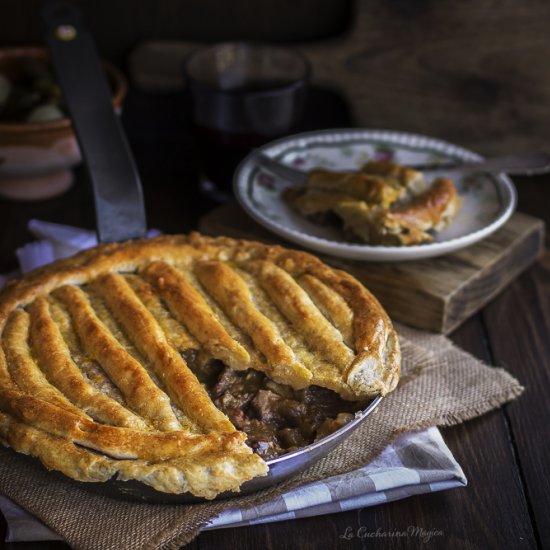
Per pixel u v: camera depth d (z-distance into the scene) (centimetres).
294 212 107
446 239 104
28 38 126
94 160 98
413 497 89
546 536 87
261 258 95
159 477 82
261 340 89
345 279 93
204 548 86
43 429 83
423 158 113
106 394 86
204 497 83
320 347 89
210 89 112
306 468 87
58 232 107
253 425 88
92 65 102
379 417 92
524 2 120
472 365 97
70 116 99
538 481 90
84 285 94
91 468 82
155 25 127
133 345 89
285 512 86
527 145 125
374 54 125
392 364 88
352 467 88
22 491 86
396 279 101
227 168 116
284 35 128
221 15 127
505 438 93
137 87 128
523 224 108
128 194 98
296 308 90
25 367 87
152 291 92
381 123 127
